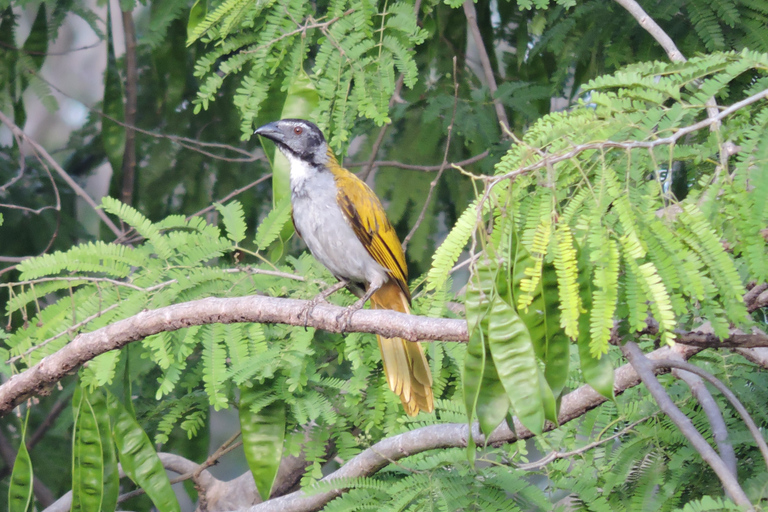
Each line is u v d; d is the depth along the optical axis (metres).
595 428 8.64
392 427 8.76
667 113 5.19
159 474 8.36
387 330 7.22
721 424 7.14
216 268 9.05
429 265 13.39
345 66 8.94
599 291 4.56
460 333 6.84
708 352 8.73
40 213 15.07
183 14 13.13
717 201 4.84
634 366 5.97
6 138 17.69
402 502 7.21
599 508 7.64
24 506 8.04
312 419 8.14
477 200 4.98
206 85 9.12
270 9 9.08
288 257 10.53
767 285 6.50
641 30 10.87
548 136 5.19
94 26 13.74
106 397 8.46
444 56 14.16
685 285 4.59
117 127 13.93
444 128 13.01
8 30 13.90
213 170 15.06
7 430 14.75
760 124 4.86
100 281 8.45
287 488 10.96
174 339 8.43
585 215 4.75
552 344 5.12
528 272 4.83
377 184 13.80
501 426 7.82
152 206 14.89
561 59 11.80
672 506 7.70
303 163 10.09
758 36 9.38
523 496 7.46
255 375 8.24
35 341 8.25
